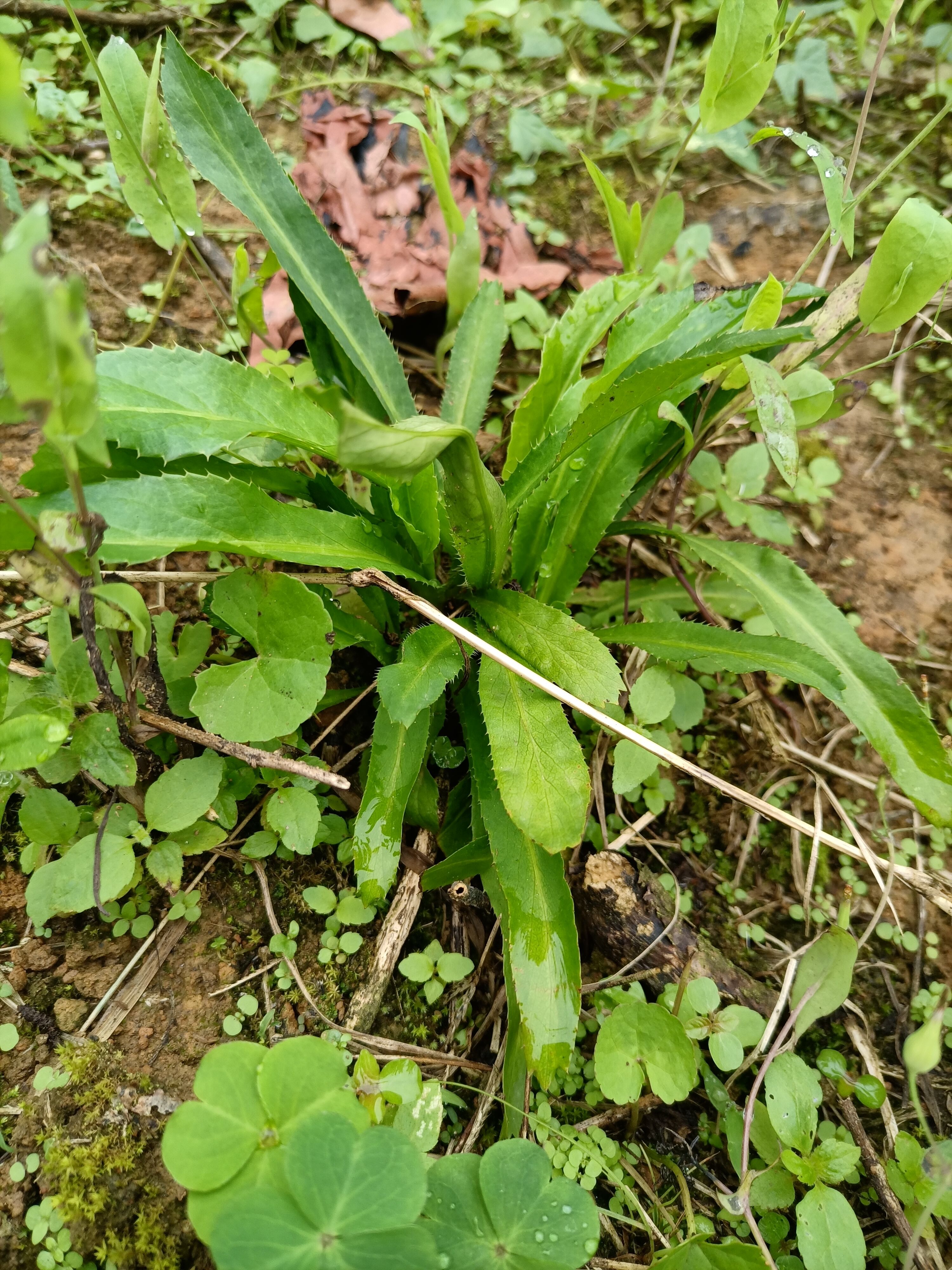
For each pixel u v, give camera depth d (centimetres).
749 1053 35
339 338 33
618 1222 32
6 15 55
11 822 34
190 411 30
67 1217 28
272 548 30
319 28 58
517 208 56
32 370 21
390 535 37
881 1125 34
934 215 32
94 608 27
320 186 53
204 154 32
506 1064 31
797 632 36
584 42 64
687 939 36
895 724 34
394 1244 22
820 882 40
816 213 58
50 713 30
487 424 48
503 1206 26
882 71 64
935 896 34
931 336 36
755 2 32
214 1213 23
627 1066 30
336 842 36
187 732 32
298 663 30
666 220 44
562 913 31
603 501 37
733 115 35
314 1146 23
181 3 58
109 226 49
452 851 35
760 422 32
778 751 42
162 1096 30
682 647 35
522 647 33
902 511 50
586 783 30
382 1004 34
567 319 39
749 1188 30
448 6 62
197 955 33
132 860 31
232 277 48
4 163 27
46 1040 31
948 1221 32
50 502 28
